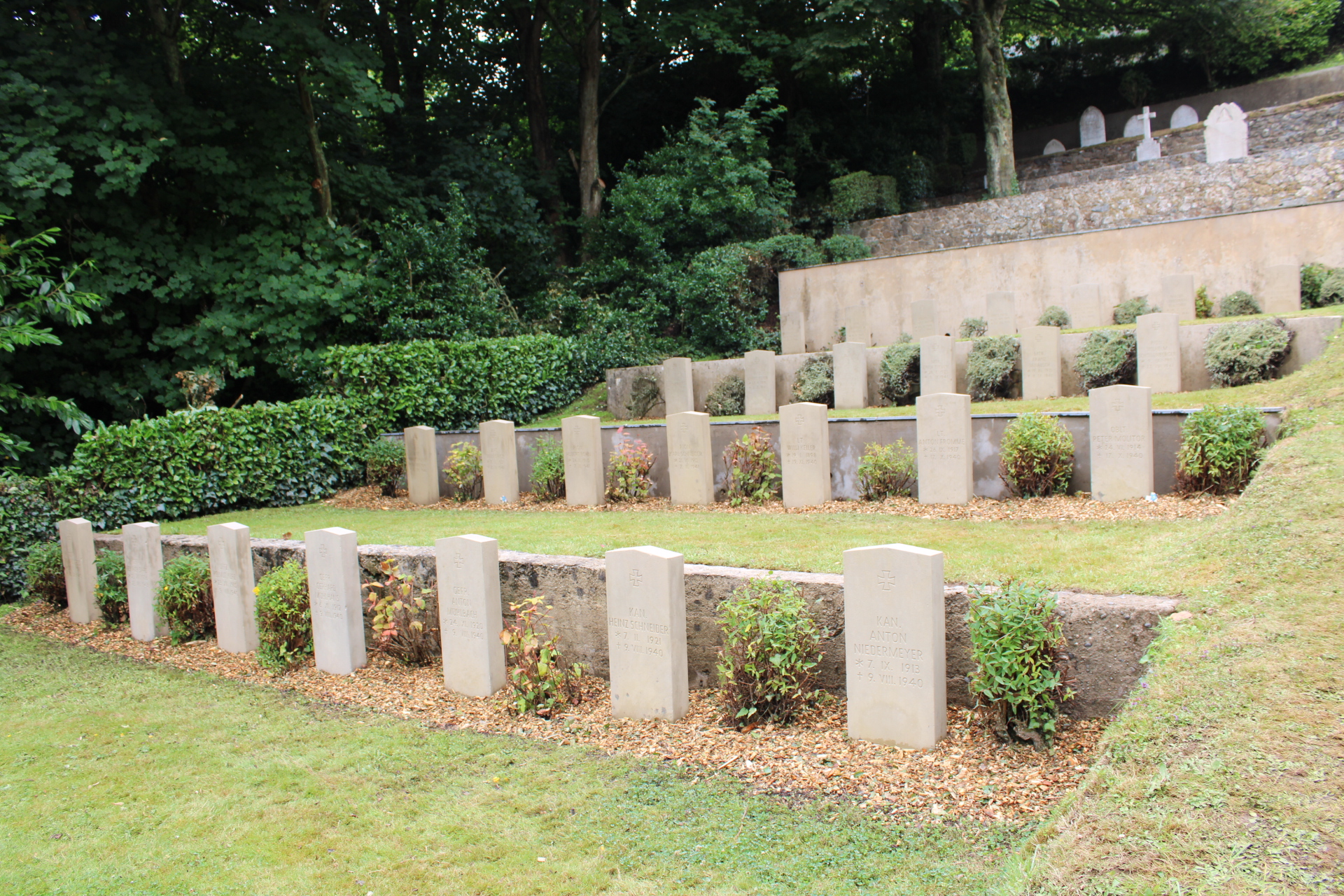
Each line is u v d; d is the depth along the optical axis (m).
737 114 25.33
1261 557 5.66
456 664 7.68
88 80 15.68
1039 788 4.89
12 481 12.41
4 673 9.13
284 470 15.55
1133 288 18.12
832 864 4.43
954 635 5.93
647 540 9.34
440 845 5.01
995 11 27.06
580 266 26.02
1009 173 27.27
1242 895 2.78
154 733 7.16
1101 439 9.56
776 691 6.17
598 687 7.47
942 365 14.23
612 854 4.75
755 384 16.97
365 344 18.30
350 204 21.83
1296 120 24.66
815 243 25.48
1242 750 3.56
